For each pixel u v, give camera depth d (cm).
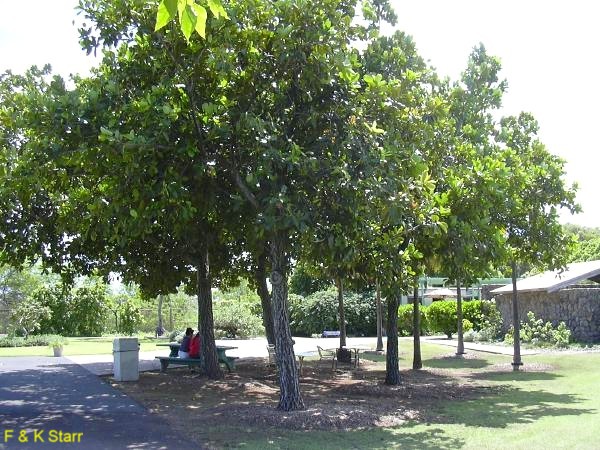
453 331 3112
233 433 827
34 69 1248
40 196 1276
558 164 1484
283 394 986
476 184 1059
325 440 789
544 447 741
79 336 3744
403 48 1159
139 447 741
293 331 4019
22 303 3538
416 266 1074
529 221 1431
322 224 885
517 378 1527
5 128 1057
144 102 809
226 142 936
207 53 882
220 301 4234
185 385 1323
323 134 947
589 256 4103
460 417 972
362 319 3891
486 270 1123
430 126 1043
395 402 1134
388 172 876
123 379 1383
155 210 872
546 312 2550
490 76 1480
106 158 865
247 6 881
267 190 904
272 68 931
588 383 1417
